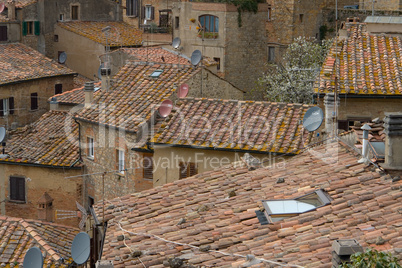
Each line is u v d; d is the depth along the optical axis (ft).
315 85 109.29
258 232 62.39
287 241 59.62
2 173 136.05
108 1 233.35
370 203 62.34
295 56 176.76
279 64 194.29
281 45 205.16
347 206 63.16
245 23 196.95
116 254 64.64
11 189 136.05
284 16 204.33
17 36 210.79
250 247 60.49
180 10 199.31
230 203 71.72
